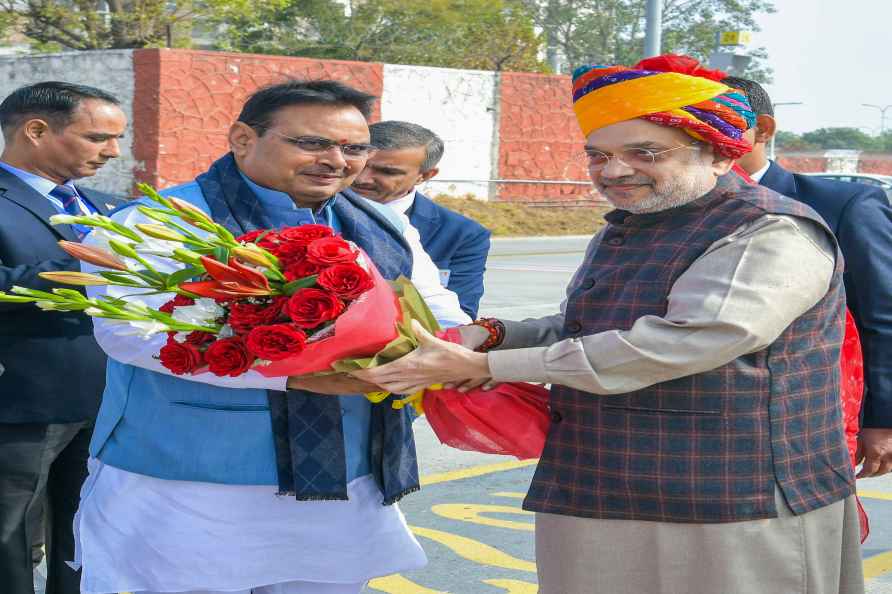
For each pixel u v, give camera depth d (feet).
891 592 15.02
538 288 46.68
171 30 83.82
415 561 10.31
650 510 8.55
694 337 8.19
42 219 12.27
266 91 9.55
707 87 8.42
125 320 8.27
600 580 8.79
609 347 8.36
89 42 84.23
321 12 108.27
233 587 9.46
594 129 8.71
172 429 9.40
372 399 9.43
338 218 10.19
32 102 12.64
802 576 8.62
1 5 81.71
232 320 8.13
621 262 8.85
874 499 19.22
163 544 9.40
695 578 8.57
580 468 8.82
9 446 11.89
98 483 9.83
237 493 9.46
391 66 77.30
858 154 194.39
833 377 8.87
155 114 68.39
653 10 50.93
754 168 11.87
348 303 8.27
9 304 11.64
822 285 8.42
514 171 84.38
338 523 9.82
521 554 16.19
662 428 8.49
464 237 14.52
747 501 8.40
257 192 9.69
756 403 8.43
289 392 9.40
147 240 9.08
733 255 8.28
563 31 182.91
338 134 9.46
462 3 106.42
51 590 12.82
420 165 14.37
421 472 20.31
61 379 12.03
